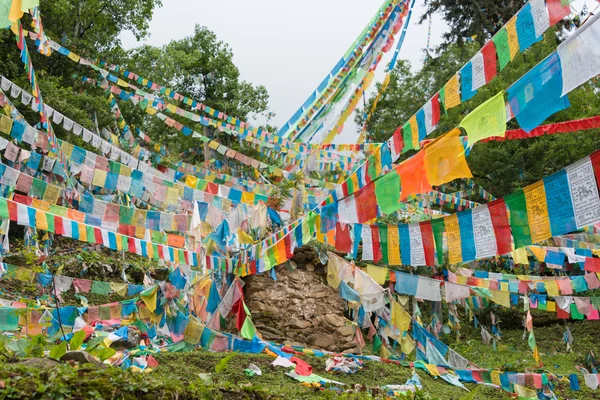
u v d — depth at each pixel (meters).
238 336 13.81
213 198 12.77
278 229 15.21
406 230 9.73
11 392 5.18
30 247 13.32
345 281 14.49
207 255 12.46
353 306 15.25
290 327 14.90
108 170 12.29
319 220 10.62
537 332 20.66
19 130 11.25
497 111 7.15
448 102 7.84
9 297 13.24
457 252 8.83
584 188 6.64
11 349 6.64
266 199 13.56
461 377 13.56
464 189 22.89
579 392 14.55
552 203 7.17
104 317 11.47
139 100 15.37
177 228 11.48
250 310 14.90
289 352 13.17
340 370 12.55
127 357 10.45
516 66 25.16
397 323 13.56
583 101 23.25
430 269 18.03
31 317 10.55
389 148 9.27
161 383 6.20
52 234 17.61
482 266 20.50
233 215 12.92
